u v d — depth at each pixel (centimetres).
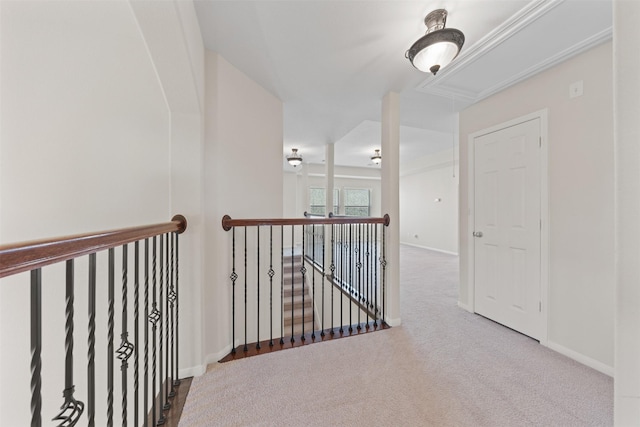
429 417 136
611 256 173
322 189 825
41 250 57
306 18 155
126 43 156
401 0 142
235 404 146
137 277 111
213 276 190
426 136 484
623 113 52
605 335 174
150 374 175
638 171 50
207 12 150
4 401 142
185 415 139
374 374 172
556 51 186
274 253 262
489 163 258
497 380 165
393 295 246
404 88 245
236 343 217
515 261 233
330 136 425
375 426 131
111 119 159
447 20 157
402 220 820
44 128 148
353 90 250
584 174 186
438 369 177
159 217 168
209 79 187
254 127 234
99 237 77
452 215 640
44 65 147
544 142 210
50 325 146
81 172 154
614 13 53
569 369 177
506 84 233
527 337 221
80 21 150
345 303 375
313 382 164
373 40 177
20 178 146
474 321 254
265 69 214
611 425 130
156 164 167
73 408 70
